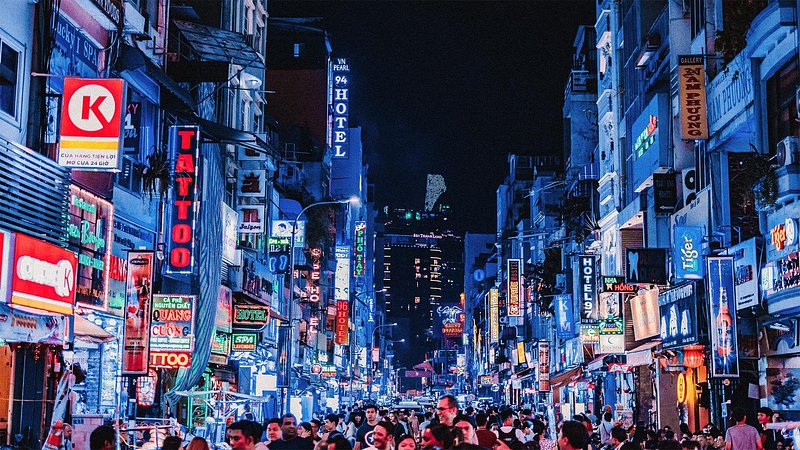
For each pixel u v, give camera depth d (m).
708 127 31.88
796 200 24.52
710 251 30.06
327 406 77.62
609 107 49.25
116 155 19.34
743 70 28.06
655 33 41.72
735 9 29.48
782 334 26.41
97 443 9.55
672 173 37.28
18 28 20.17
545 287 70.31
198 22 35.16
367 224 140.75
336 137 82.62
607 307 47.88
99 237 23.34
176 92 28.11
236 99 45.53
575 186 60.94
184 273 28.91
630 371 42.56
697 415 34.09
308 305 68.62
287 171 70.00
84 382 24.89
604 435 29.36
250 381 46.94
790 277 24.36
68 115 19.41
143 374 24.34
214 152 35.12
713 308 27.77
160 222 29.12
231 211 40.00
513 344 101.94
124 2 26.36
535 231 88.62
